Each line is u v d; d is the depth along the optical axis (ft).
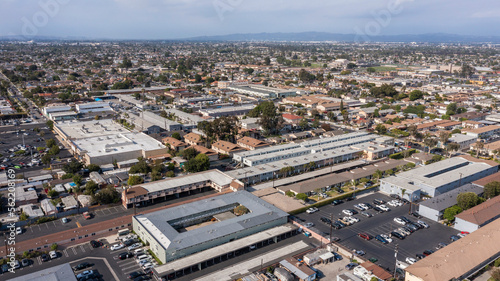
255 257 253.44
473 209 305.73
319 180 382.01
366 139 526.98
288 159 440.04
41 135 561.02
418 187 363.15
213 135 526.98
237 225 276.62
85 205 327.67
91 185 346.74
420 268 220.43
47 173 409.69
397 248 269.23
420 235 289.12
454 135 553.64
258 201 321.32
